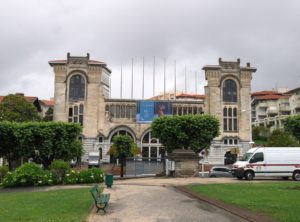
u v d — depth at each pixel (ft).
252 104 503.20
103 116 304.91
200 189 103.60
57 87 305.73
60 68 306.35
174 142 208.23
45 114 415.03
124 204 78.74
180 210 70.54
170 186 118.73
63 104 304.71
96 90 306.55
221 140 304.50
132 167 222.07
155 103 305.32
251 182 131.23
